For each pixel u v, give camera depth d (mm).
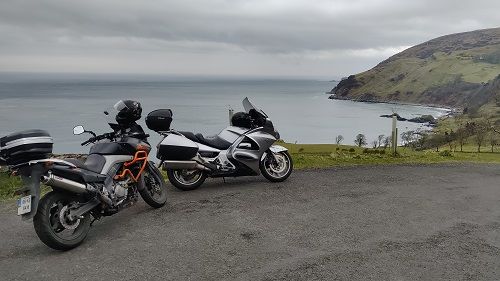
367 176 10109
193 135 8648
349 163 11867
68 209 5621
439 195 8516
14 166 5148
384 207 7590
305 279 4793
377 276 4910
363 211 7320
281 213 7109
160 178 7582
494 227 6668
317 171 10602
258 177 9844
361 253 5527
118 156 6613
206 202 7715
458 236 6223
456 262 5340
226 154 8750
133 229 6332
